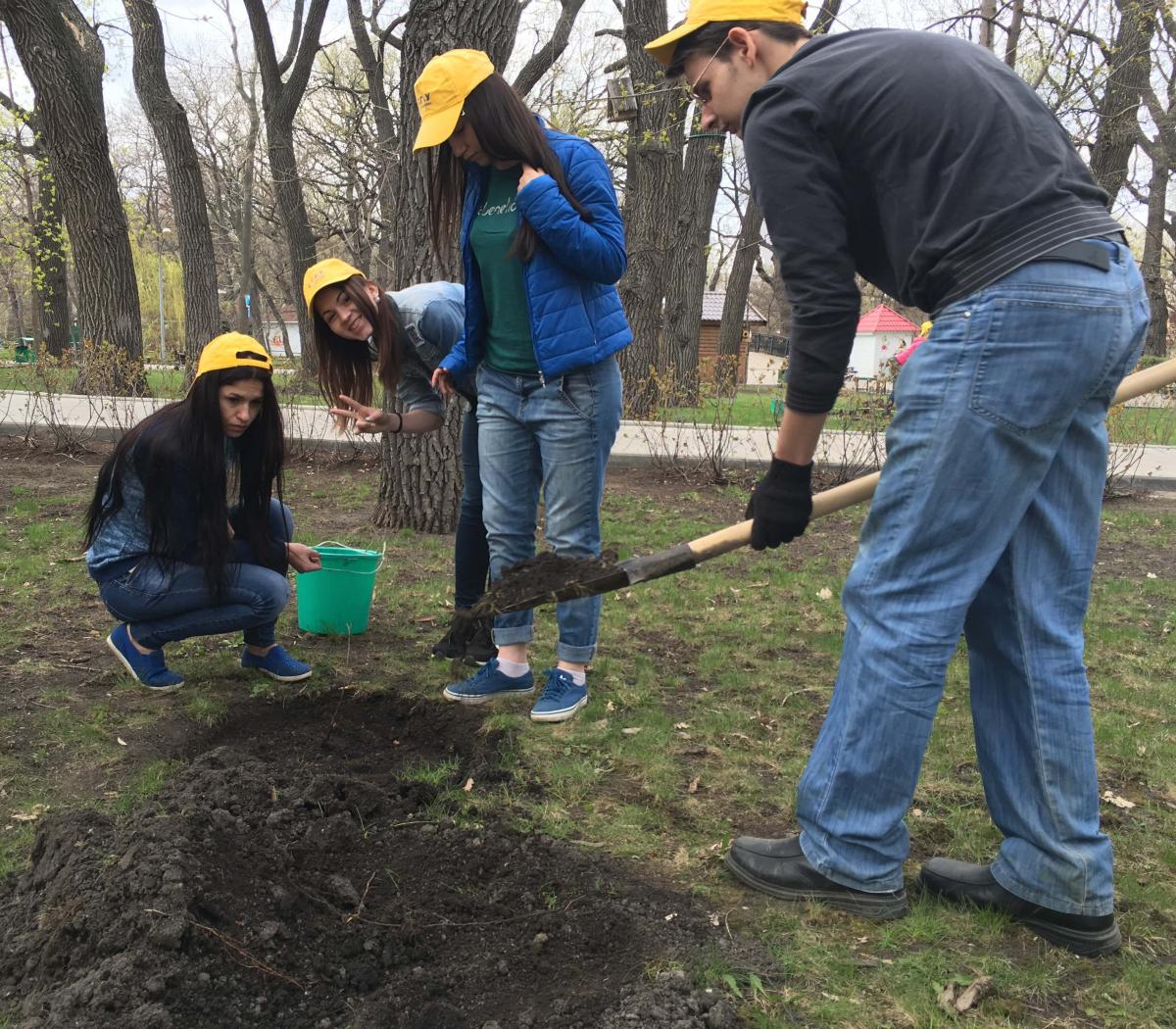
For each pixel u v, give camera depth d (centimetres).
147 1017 171
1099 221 194
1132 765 316
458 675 366
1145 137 1820
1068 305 188
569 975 204
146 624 344
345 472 845
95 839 227
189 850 212
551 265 306
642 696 364
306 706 354
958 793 293
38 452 888
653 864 251
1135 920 230
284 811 248
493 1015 191
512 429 332
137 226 2678
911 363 205
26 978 193
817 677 391
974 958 214
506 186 314
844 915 229
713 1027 188
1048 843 216
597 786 293
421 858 246
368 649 406
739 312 2377
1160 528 721
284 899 209
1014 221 190
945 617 209
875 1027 193
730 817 277
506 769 299
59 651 388
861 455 847
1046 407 194
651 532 667
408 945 211
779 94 200
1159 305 2212
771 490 220
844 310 199
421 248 537
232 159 3347
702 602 494
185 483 328
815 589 522
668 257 1373
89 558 340
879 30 205
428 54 517
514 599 268
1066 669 213
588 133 1480
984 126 190
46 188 1873
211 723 328
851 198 204
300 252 1992
